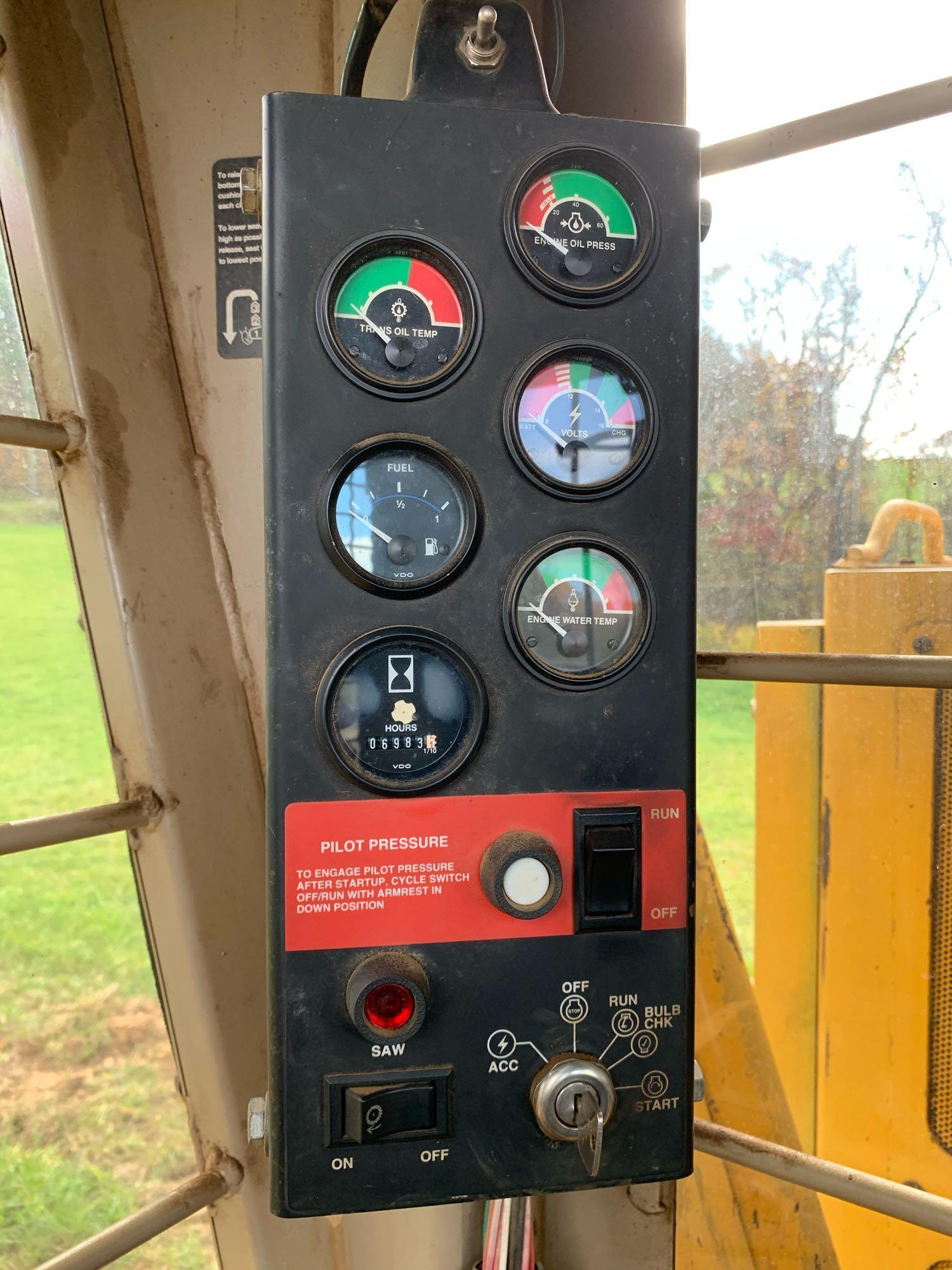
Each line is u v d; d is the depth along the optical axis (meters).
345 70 0.74
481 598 0.68
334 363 0.65
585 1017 0.68
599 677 0.69
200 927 0.98
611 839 0.68
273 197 0.64
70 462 0.93
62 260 0.91
